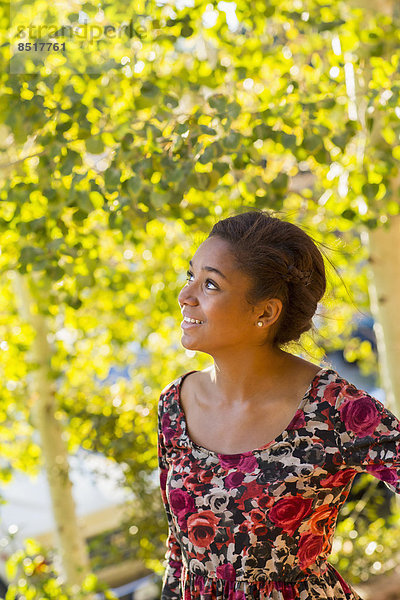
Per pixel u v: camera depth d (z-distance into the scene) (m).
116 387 4.41
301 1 3.02
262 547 1.31
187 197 2.95
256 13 2.87
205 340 1.33
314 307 1.38
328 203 3.06
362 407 1.28
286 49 3.20
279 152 3.03
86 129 2.53
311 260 1.35
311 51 3.09
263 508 1.30
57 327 4.31
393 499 4.33
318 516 1.32
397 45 2.71
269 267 1.30
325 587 1.34
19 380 4.09
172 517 1.49
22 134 2.60
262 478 1.30
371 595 3.62
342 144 2.64
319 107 2.64
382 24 2.79
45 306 3.21
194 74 2.98
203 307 1.32
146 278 3.85
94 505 4.66
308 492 1.29
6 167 2.79
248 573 1.32
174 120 2.71
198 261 1.33
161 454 1.50
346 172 2.77
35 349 4.02
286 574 1.32
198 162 2.62
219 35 2.94
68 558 4.05
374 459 1.26
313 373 1.36
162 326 4.25
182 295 1.34
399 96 2.54
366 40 2.69
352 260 4.15
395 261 2.96
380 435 1.26
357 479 4.41
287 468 1.29
